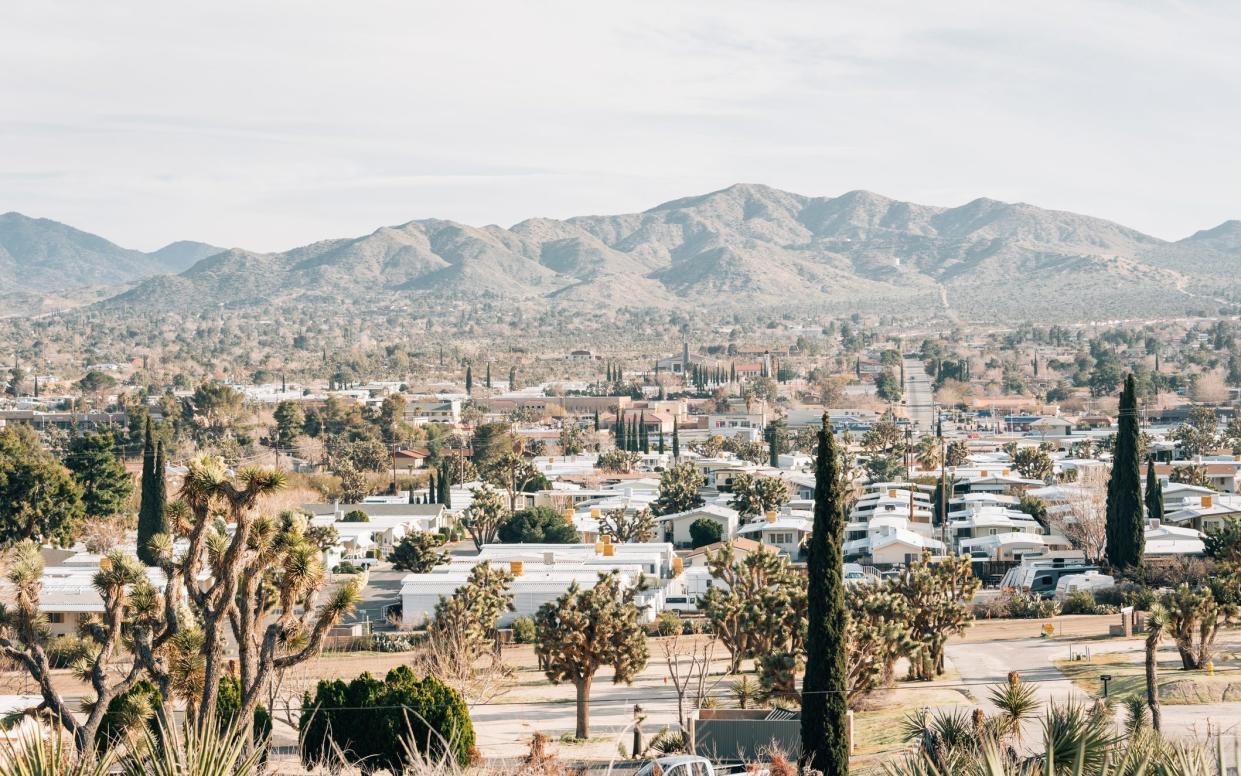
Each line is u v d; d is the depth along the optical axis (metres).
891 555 120.50
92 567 108.81
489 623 76.56
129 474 150.50
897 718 57.69
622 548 114.06
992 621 94.62
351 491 172.25
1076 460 190.75
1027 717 38.75
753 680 71.06
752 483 153.88
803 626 67.81
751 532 133.62
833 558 46.50
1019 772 12.83
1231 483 166.62
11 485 124.81
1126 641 80.88
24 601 31.61
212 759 12.68
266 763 22.56
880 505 149.12
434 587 95.44
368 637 86.88
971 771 12.80
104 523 137.00
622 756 45.44
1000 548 122.25
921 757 13.31
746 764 39.66
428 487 187.62
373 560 131.50
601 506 155.50
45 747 12.74
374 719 45.41
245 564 32.59
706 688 70.31
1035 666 73.25
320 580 31.48
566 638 60.59
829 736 45.75
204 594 30.64
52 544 128.25
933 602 71.50
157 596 31.98
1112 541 104.94
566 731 61.31
